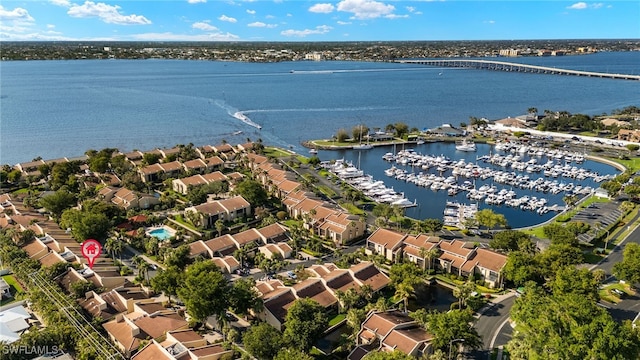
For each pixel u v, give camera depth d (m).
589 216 176.25
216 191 194.88
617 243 151.12
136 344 95.62
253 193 180.25
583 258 127.44
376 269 127.25
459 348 94.38
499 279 123.62
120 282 122.88
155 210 181.38
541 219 179.25
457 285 125.94
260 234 150.88
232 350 94.81
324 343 103.12
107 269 128.88
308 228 165.75
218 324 106.88
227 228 163.50
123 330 99.81
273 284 120.12
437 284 129.62
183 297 105.06
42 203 168.00
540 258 122.62
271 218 164.00
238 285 106.69
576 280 108.31
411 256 137.12
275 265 132.62
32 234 143.50
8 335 98.25
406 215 185.00
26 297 115.50
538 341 86.06
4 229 146.88
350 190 197.75
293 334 93.69
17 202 177.25
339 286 117.81
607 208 185.00
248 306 104.25
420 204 198.75
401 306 116.75
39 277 116.75
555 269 117.75
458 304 114.94
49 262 128.12
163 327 101.56
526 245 132.38
